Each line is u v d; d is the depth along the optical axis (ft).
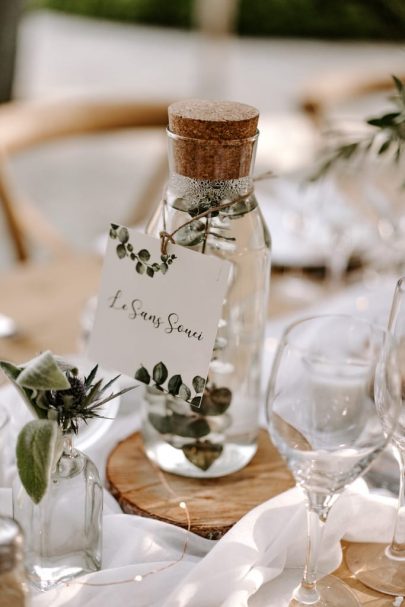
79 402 1.98
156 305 2.26
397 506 2.31
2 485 2.33
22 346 3.37
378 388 2.07
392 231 4.02
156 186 5.90
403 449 2.20
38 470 1.85
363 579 2.23
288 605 2.12
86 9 24.30
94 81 18.17
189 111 2.23
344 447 2.07
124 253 2.28
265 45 21.58
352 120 2.97
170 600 2.00
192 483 2.50
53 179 12.57
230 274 2.37
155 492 2.46
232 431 2.50
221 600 2.04
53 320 3.58
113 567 2.18
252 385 2.50
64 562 2.10
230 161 2.23
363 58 20.27
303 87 6.36
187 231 2.30
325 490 2.08
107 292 2.31
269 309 3.72
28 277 3.92
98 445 2.66
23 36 17.17
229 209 2.30
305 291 3.89
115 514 2.34
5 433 2.32
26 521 2.07
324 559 2.22
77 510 2.08
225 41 15.25
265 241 2.40
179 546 2.28
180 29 23.76
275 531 2.19
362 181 4.06
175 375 2.26
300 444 2.08
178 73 19.22
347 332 2.35
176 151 2.25
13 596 1.70
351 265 4.03
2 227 9.63
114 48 21.29
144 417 2.52
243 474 2.55
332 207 4.05
